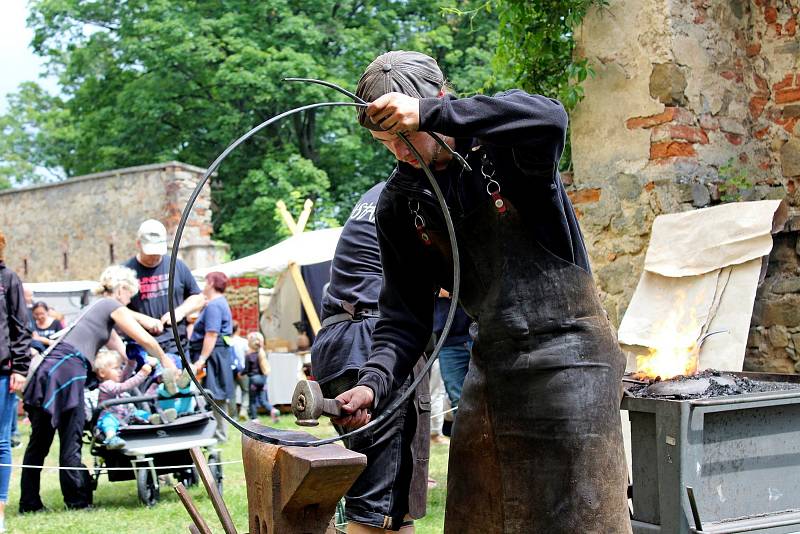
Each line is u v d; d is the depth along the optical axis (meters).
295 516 1.94
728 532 2.75
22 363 4.97
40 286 15.36
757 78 5.51
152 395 5.98
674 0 5.14
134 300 6.34
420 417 3.07
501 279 2.17
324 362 3.23
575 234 2.21
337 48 22.17
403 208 2.28
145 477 5.68
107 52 24.06
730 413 2.82
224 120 21.20
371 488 2.98
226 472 6.74
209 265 18.86
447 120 1.89
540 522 2.16
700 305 4.61
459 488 2.34
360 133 21.78
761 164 5.49
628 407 2.93
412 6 22.53
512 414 2.19
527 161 2.02
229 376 8.19
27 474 5.64
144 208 19.42
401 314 2.43
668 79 5.09
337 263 3.28
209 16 21.84
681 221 4.82
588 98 5.44
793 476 2.92
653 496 2.92
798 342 4.94
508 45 5.74
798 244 4.96
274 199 20.16
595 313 2.19
